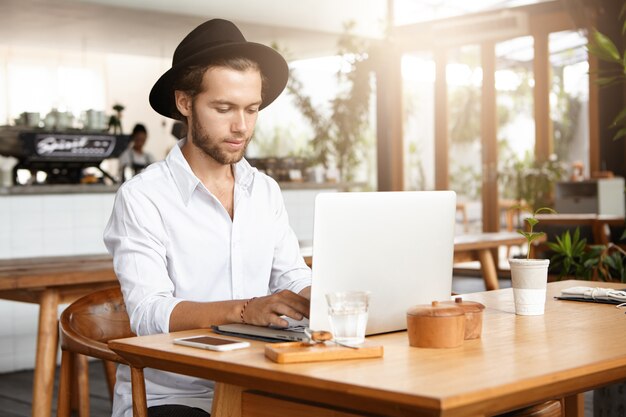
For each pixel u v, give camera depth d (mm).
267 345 1681
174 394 2311
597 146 9438
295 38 10977
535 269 2264
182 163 2393
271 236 2557
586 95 9477
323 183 8453
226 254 2438
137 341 1864
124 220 2322
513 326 2086
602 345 1813
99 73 14336
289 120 11297
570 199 9383
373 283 1910
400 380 1456
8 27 10180
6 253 6145
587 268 4332
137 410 1928
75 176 7820
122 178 9492
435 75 10680
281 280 2617
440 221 2035
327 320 1840
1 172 7371
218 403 1792
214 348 1744
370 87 10617
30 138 7328
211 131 2287
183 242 2381
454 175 10578
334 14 10680
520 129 10016
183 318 2080
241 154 2340
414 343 1790
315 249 1800
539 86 9836
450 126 10594
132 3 9297
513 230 10109
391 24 10883
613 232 7215
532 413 2035
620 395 3281
